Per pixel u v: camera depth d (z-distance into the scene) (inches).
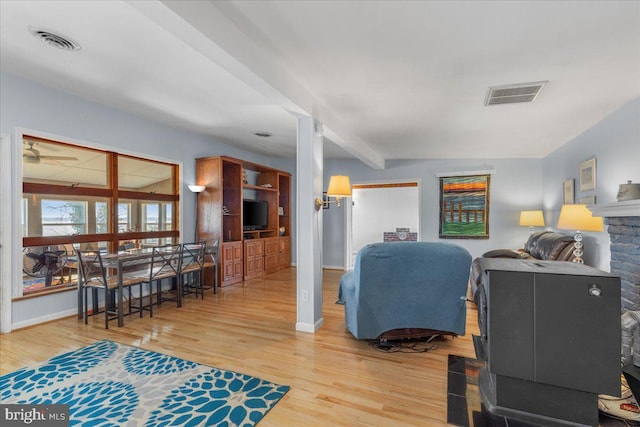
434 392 81.2
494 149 209.9
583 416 67.6
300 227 125.2
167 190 187.6
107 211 155.9
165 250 171.6
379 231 326.3
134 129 162.7
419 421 69.9
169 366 94.7
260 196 266.8
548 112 135.7
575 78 104.2
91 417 71.0
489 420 70.1
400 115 143.5
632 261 103.8
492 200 233.3
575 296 66.8
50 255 135.2
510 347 70.8
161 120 170.4
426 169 248.8
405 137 182.5
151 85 124.5
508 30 78.8
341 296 129.4
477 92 117.2
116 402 76.6
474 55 91.4
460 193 240.2
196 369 93.0
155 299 171.2
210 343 112.1
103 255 138.9
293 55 92.8
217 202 197.0
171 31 68.7
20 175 122.7
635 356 86.8
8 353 103.2
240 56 81.1
